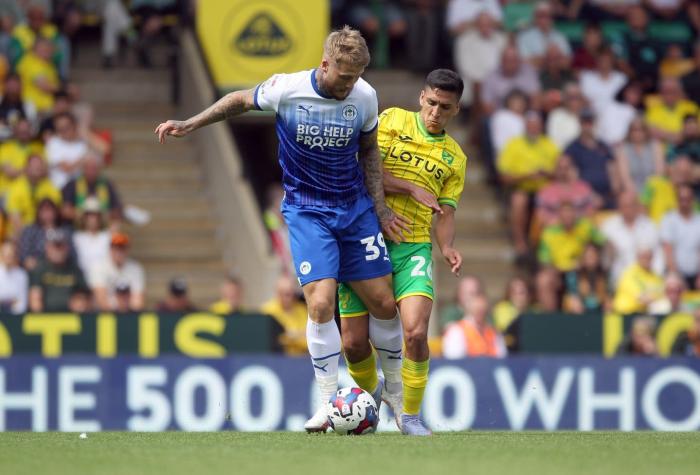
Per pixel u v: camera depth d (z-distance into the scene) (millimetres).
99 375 34125
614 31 56000
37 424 34031
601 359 35281
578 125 50375
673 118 52375
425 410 34531
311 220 22547
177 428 34094
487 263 49531
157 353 36125
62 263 42375
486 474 16375
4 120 46031
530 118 49250
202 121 22688
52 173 46000
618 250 47344
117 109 53594
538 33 52781
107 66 54438
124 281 42500
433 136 23734
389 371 24109
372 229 22891
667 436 24328
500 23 53656
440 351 39156
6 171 45188
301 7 48656
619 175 50094
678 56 55969
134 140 52375
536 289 45156
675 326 37781
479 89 52312
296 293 39906
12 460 18172
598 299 45531
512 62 51688
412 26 55406
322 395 23297
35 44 49406
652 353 37594
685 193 48812
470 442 21250
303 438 22250
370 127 22516
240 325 36312
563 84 52219
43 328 35938
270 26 48656
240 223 46500
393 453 19047
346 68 21406
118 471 16734
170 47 55125
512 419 34812
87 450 19766
